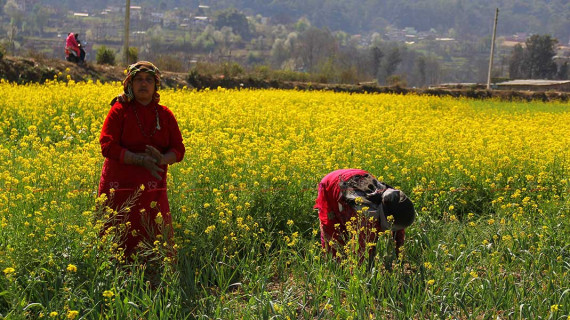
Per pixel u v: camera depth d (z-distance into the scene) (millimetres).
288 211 7559
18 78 23047
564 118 22469
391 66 130750
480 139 12734
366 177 6355
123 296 5590
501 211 8312
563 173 9922
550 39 122000
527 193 9008
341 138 11258
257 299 5531
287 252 6793
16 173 7625
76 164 7918
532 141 12258
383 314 5676
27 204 6469
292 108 17906
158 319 5316
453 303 5871
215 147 8727
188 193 7223
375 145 10852
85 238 5645
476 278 6164
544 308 5742
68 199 6621
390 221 6055
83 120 13031
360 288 5871
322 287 5938
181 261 6148
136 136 6176
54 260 5520
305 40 175750
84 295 5430
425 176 9398
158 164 6105
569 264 6531
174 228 6609
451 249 6977
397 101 25250
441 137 12828
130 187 6145
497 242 7320
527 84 61562
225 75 32812
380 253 6359
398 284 5980
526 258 6738
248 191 7406
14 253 5406
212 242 6477
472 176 9203
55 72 24281
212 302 5613
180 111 14141
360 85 36156
